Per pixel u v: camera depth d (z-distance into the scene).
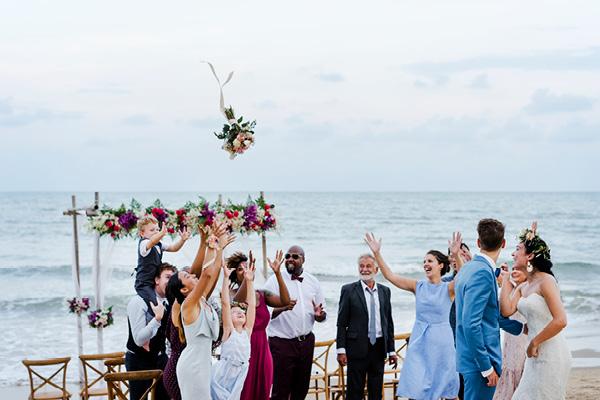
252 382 8.51
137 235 10.79
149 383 8.52
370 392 9.51
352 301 9.48
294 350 9.54
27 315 23.64
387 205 74.19
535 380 7.54
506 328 7.81
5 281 31.73
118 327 20.27
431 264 8.83
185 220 10.45
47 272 33.97
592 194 91.75
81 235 43.12
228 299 7.89
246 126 9.48
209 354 7.36
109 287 28.05
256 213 10.94
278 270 9.27
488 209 73.00
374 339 9.43
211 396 7.59
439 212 68.94
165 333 8.32
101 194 99.00
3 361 16.41
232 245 11.05
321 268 35.47
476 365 7.21
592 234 55.28
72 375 14.46
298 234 51.78
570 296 27.95
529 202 83.00
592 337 18.89
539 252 7.47
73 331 19.94
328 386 10.57
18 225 54.34
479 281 7.18
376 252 9.14
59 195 93.50
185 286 7.43
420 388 8.67
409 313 23.17
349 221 60.34
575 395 12.12
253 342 8.55
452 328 9.32
